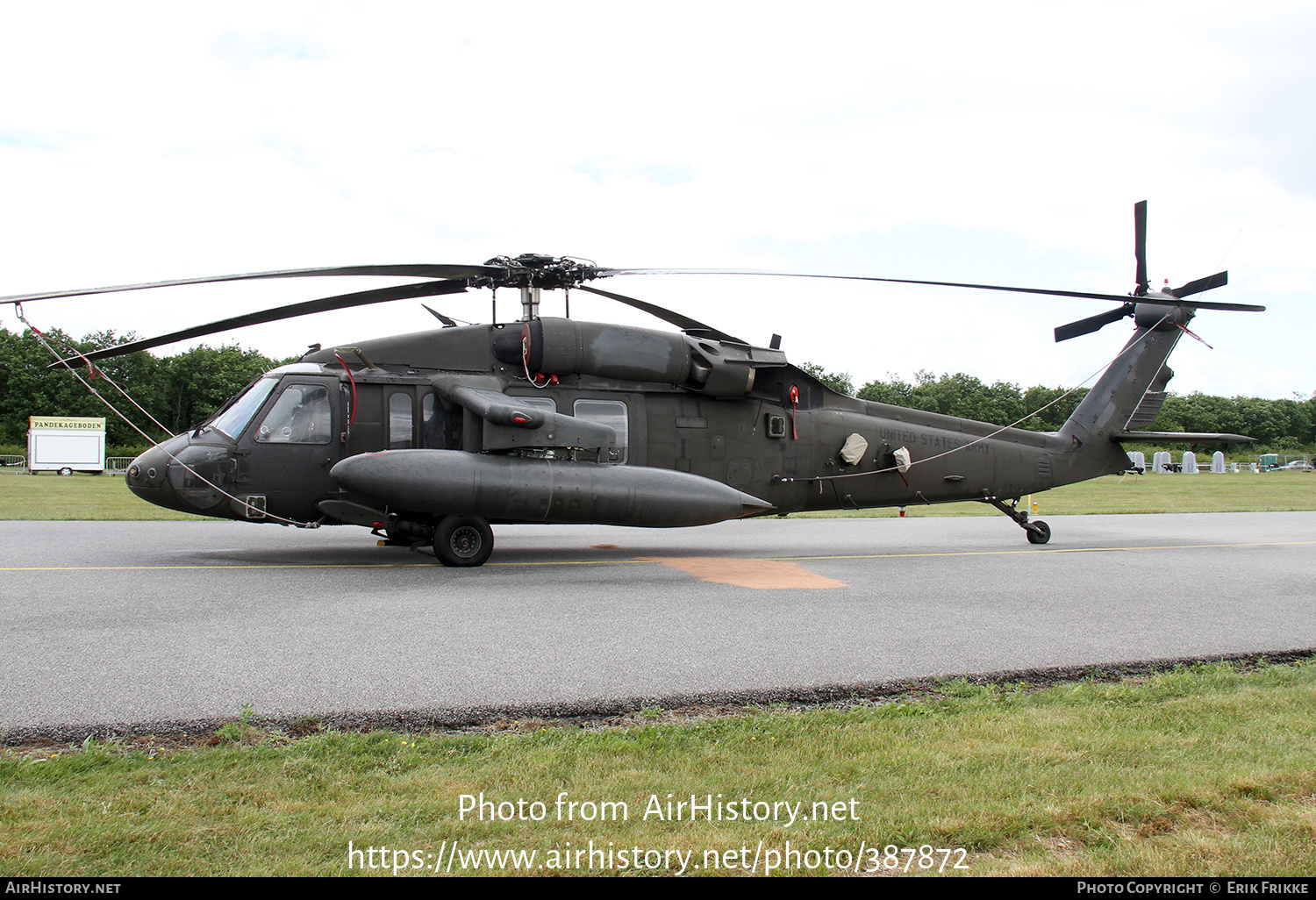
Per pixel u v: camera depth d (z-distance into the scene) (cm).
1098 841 310
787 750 396
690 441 1188
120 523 1593
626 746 396
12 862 281
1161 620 724
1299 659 599
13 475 4978
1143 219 1485
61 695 461
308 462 1036
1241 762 381
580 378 1138
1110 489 3956
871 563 1111
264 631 631
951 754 392
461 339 1107
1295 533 1647
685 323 1231
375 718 434
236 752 381
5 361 8100
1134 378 1509
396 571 966
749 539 1461
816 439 1270
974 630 675
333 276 952
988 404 10231
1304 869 290
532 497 980
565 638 623
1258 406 13812
